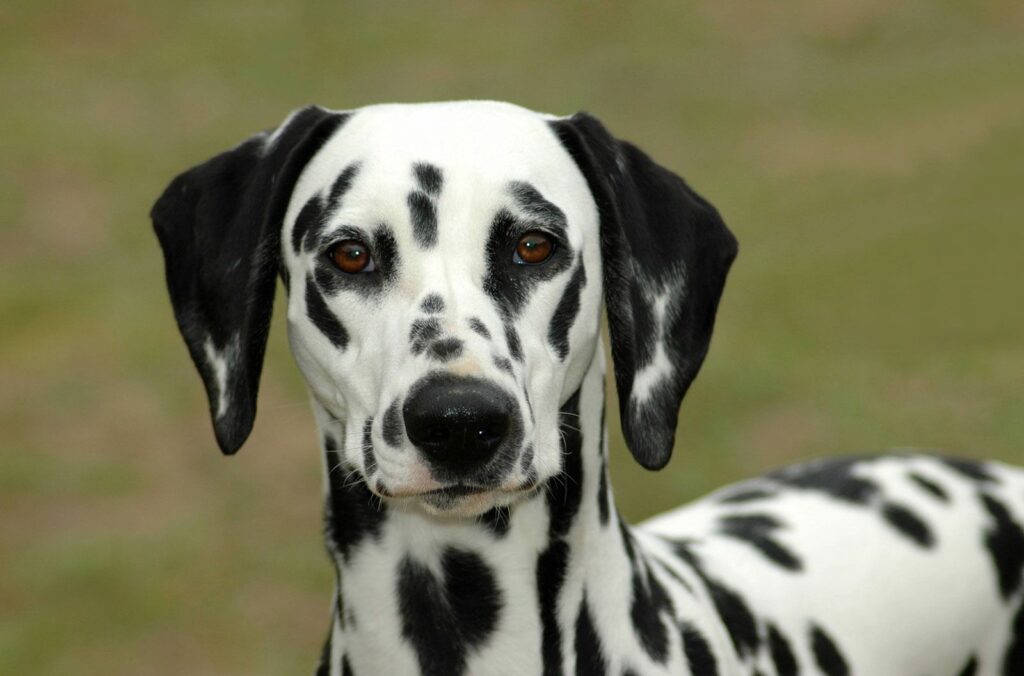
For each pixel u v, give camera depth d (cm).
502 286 511
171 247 571
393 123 527
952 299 1538
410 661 544
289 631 1064
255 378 555
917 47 2438
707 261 575
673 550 641
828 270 1625
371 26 2706
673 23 2625
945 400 1341
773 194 1903
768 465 1235
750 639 614
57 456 1340
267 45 2634
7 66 2552
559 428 530
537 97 2366
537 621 537
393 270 510
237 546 1177
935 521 698
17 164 2138
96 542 1188
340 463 546
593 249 539
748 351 1438
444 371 479
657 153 2092
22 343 1584
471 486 488
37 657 1041
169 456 1338
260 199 545
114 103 2405
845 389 1362
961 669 680
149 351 1555
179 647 1050
